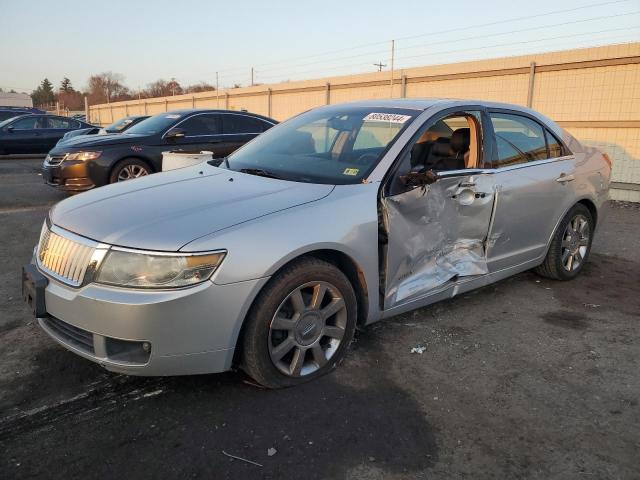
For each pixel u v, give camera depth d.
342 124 4.02
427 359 3.44
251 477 2.34
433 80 14.27
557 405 2.95
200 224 2.74
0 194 9.67
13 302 4.25
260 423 2.71
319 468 2.40
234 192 3.20
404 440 2.61
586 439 2.65
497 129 4.21
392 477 2.36
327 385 3.08
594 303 4.52
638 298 4.68
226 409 2.82
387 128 3.73
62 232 2.89
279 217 2.88
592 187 5.02
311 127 4.21
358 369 3.28
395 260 3.42
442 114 3.82
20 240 6.23
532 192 4.31
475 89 13.14
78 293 2.64
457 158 3.95
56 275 2.82
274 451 2.50
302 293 3.01
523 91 12.05
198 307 2.60
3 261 5.38
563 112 11.34
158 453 2.47
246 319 2.80
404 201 3.40
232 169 3.84
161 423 2.70
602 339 3.80
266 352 2.86
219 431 2.64
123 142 8.70
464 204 3.77
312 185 3.28
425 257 3.65
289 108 20.62
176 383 3.06
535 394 3.06
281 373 2.95
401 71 15.04
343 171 3.49
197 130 9.34
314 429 2.67
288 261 2.84
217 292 2.62
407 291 3.55
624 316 4.25
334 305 3.12
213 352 2.70
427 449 2.55
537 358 3.49
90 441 2.55
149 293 2.55
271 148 4.13
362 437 2.62
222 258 2.63
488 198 3.94
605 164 5.29
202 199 3.08
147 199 3.12
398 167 3.44
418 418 2.79
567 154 4.86
